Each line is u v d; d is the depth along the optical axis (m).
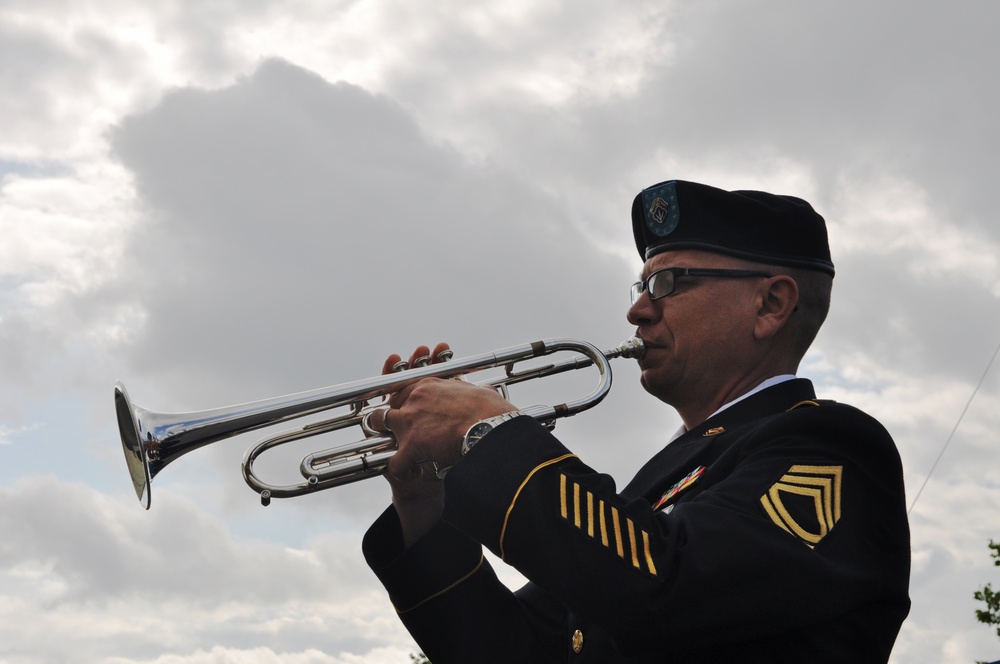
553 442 2.62
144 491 3.25
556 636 3.31
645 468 3.15
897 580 2.64
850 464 2.65
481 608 3.29
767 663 2.54
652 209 3.38
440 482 3.31
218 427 3.25
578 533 2.45
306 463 3.32
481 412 2.80
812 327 3.34
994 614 9.05
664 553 2.43
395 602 3.32
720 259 3.28
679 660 2.61
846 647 2.57
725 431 3.05
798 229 3.34
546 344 3.43
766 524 2.49
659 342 3.32
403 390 3.32
